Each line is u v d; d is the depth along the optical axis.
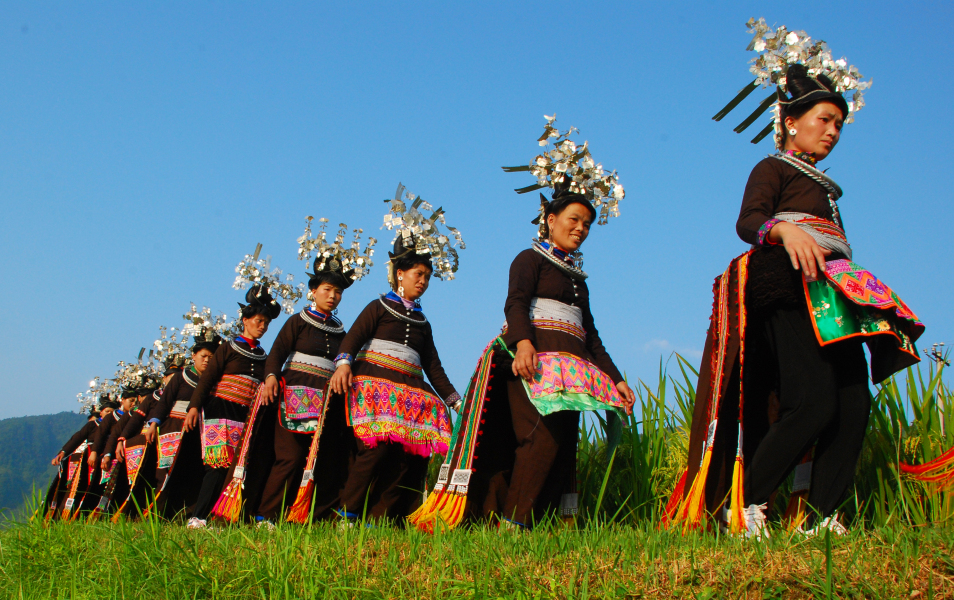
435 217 5.66
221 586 3.03
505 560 2.90
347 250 6.21
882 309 3.09
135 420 8.82
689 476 3.56
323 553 3.24
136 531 4.10
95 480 10.20
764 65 3.80
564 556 2.91
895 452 3.91
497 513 4.49
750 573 2.48
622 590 2.47
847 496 3.81
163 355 11.59
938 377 4.16
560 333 4.23
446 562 3.00
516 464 4.18
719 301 3.58
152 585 3.17
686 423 5.22
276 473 5.56
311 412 5.70
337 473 5.50
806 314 3.33
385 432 4.99
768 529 3.22
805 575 2.40
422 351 5.50
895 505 3.55
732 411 3.56
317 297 6.04
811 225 3.42
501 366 4.35
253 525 5.03
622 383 4.39
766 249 3.39
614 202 4.59
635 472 4.87
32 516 5.03
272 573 2.96
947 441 3.96
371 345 5.29
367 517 5.11
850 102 3.79
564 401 3.99
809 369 3.28
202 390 6.80
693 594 2.39
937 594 2.24
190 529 4.62
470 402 4.28
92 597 3.23
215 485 6.50
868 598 2.25
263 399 5.69
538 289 4.32
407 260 5.43
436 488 4.19
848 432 3.26
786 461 3.28
